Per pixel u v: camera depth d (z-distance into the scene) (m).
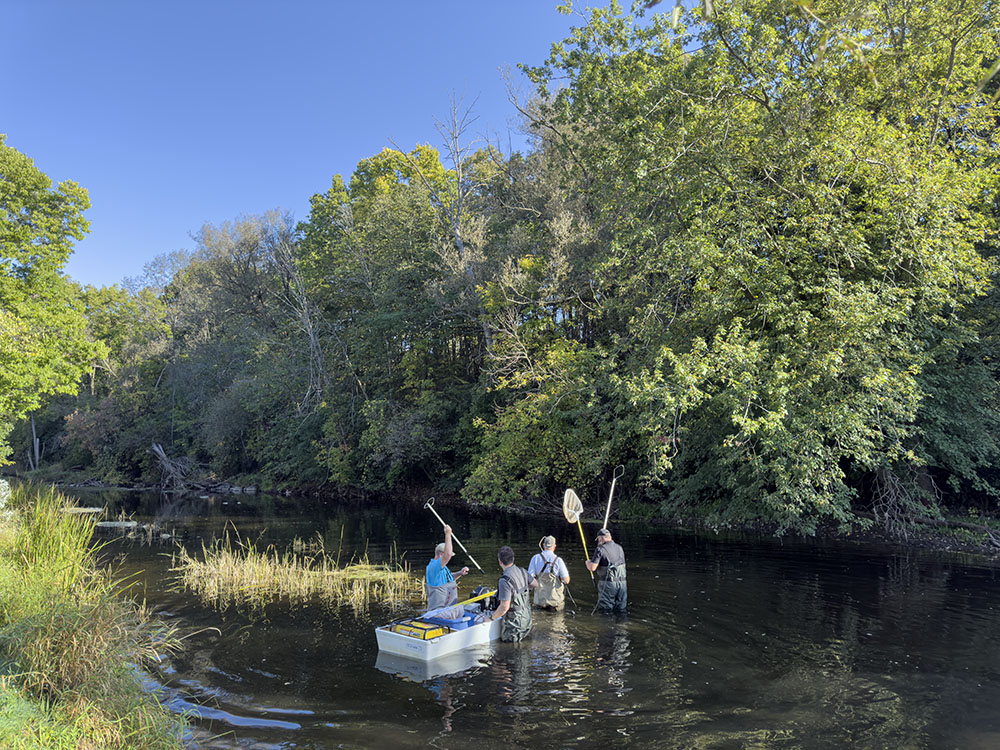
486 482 21.97
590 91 17.30
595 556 8.70
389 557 13.29
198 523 20.05
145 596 9.76
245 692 5.88
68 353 22.89
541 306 21.33
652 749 4.68
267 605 9.20
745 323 14.30
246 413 38.75
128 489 40.09
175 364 46.19
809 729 4.98
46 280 22.48
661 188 15.10
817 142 13.13
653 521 18.23
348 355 31.86
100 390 53.84
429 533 16.95
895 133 12.38
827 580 10.30
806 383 12.24
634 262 17.14
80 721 4.68
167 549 14.61
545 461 20.58
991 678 6.02
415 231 29.11
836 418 12.06
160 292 55.94
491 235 26.11
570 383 18.31
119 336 54.81
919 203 12.29
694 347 13.00
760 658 6.66
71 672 5.31
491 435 22.16
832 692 5.73
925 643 7.08
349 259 31.95
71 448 51.31
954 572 10.86
